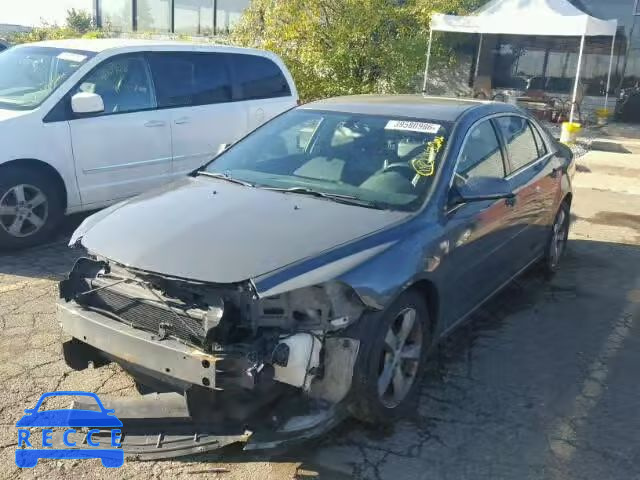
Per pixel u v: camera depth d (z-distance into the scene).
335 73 13.92
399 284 3.28
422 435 3.46
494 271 4.57
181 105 7.22
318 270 3.07
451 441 3.41
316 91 13.88
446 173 3.95
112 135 6.57
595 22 13.32
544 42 17.72
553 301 5.42
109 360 3.52
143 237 3.34
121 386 3.80
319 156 4.29
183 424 3.19
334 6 13.69
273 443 3.03
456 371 4.17
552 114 15.94
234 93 7.79
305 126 4.62
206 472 3.11
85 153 6.38
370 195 3.85
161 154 7.04
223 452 3.27
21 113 6.02
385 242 3.38
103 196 6.62
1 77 6.78
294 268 3.03
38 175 6.10
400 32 14.27
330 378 3.14
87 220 3.81
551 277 6.00
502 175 4.67
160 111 7.00
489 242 4.32
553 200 5.59
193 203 3.76
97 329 3.24
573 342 4.65
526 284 5.80
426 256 3.52
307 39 13.84
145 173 6.93
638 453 3.37
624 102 16.39
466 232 3.95
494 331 4.80
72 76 6.38
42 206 6.21
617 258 6.63
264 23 14.55
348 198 3.82
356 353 3.13
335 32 13.55
